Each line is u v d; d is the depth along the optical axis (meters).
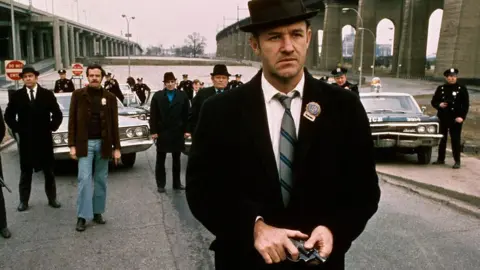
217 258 2.17
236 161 2.10
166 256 5.10
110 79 19.25
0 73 80.50
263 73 2.16
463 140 13.82
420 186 8.35
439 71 58.28
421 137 10.25
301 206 2.04
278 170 2.07
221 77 8.17
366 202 2.12
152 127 8.21
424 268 4.69
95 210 6.39
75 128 6.22
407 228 6.00
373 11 83.94
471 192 7.31
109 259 5.04
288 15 1.99
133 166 11.02
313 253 1.84
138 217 6.69
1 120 6.16
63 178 9.70
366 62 85.25
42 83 51.06
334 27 96.56
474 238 5.60
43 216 6.81
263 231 1.91
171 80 8.21
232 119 2.11
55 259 5.06
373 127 10.45
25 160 7.04
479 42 51.25
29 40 93.75
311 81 2.15
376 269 4.66
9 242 5.66
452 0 54.22
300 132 2.06
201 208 2.12
